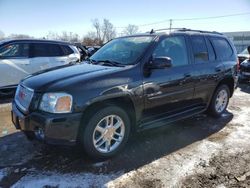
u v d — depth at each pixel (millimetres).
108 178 3301
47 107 3314
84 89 3398
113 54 4539
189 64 4754
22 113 3572
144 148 4152
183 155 3930
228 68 5648
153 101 4113
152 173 3426
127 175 3375
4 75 7332
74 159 3750
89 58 4945
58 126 3270
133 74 3859
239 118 5758
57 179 3260
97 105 3615
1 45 7375
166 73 4270
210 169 3525
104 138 3709
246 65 10305
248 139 4559
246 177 3350
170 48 4516
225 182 3234
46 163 3637
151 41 4324
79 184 3166
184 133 4797
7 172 3400
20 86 3957
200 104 5215
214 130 4984
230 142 4418
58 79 3572
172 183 3205
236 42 46438
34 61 7754
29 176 3314
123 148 4055
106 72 3717
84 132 3512
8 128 4977
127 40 4754
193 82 4777
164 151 4059
